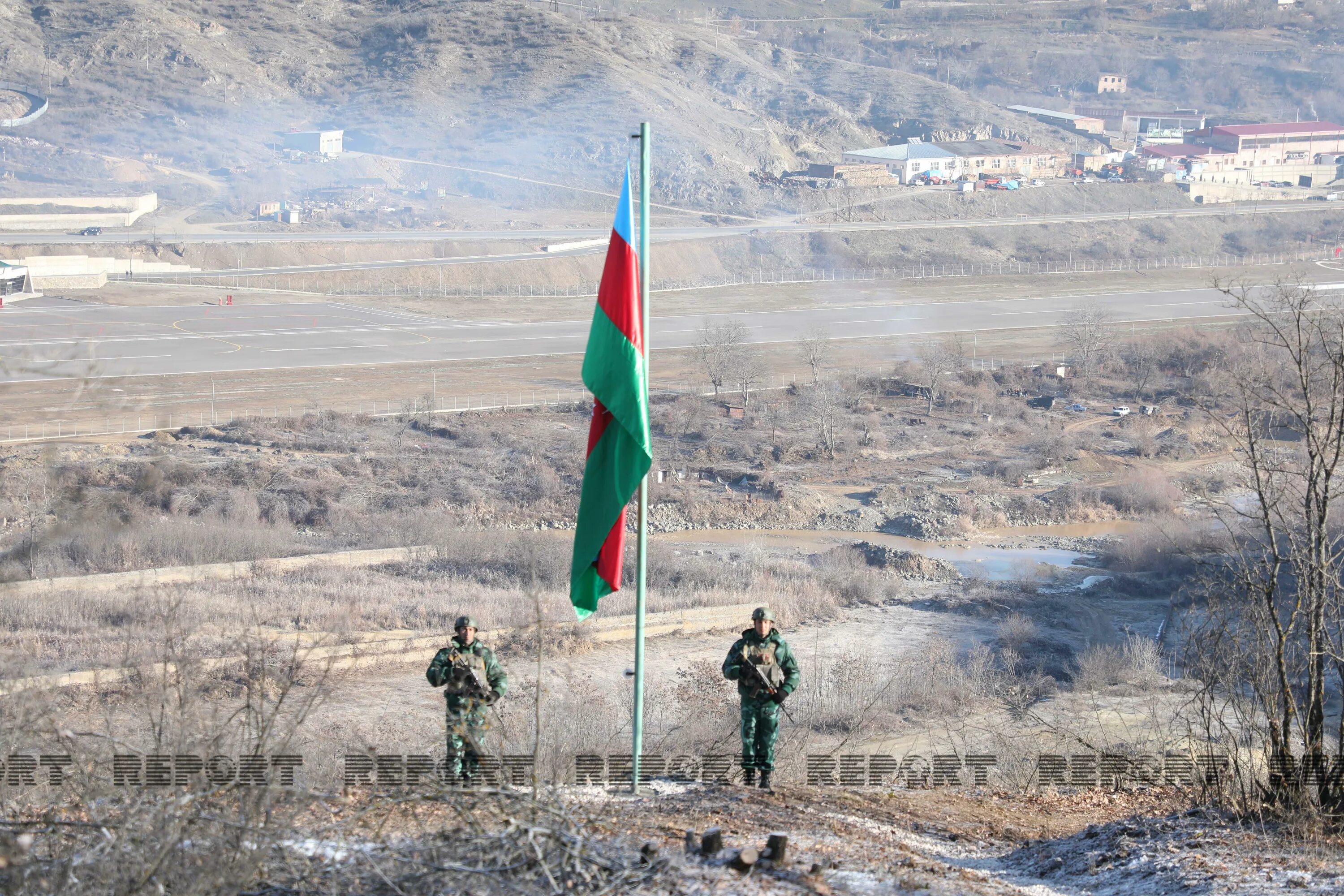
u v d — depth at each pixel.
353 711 60.59
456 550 107.31
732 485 144.88
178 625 33.16
